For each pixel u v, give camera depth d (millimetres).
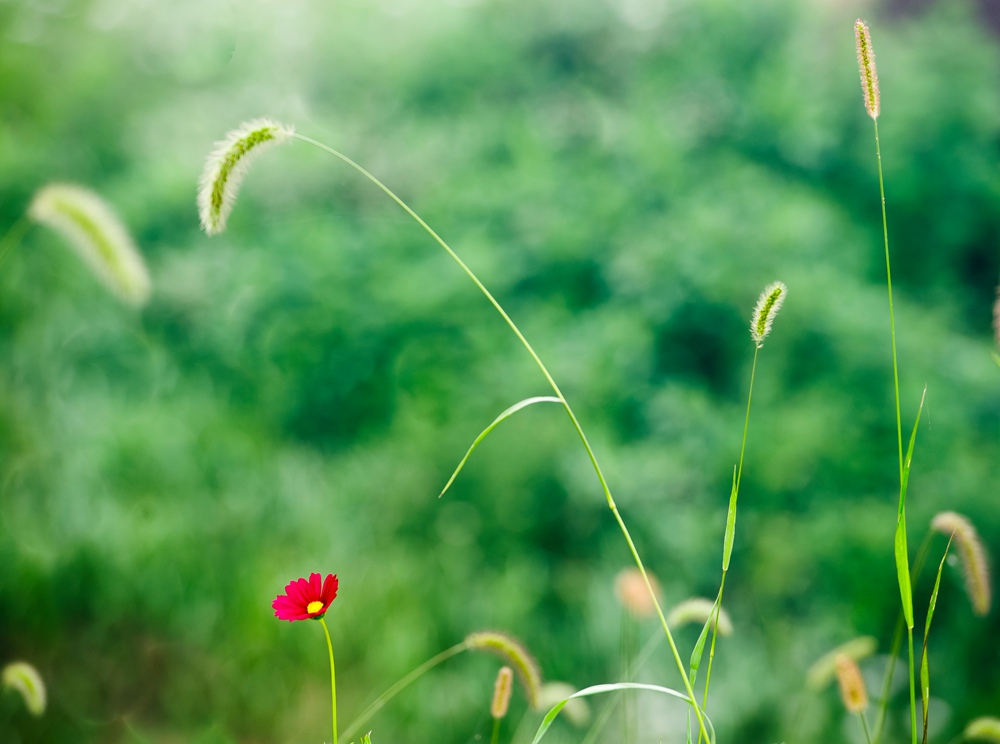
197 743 2877
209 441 4043
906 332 4895
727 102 6289
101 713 3027
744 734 2988
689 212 5465
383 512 3889
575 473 3914
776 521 4070
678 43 6617
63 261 3910
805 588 3869
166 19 5754
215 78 6188
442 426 4270
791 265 5059
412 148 6328
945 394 4582
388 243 5672
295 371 5035
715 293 4969
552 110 6582
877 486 4266
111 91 5426
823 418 4414
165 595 3342
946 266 5859
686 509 4051
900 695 3318
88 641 3229
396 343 5148
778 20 6523
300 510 3844
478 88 6730
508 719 2934
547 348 4750
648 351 4953
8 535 3281
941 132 6098
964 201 5918
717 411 4695
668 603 3490
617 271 5270
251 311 5199
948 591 3805
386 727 2973
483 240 5520
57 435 3561
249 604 3299
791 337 4816
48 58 4973
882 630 3744
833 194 6090
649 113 6188
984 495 4016
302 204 6078
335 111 6652
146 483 3711
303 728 3002
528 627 3371
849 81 6336
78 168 5039
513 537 3754
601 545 3789
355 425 4977
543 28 6738
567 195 5770
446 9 6914
